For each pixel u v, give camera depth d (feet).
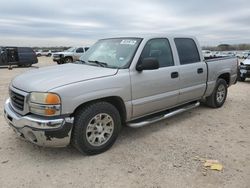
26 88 11.68
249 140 14.96
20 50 75.31
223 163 12.05
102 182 10.47
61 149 13.34
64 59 79.56
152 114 16.12
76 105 11.50
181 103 17.49
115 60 14.49
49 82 11.59
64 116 11.27
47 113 11.02
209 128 16.88
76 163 11.96
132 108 13.92
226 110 21.39
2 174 10.96
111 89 12.68
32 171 11.24
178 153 13.07
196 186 10.22
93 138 12.55
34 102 11.20
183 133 15.90
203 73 18.70
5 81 39.81
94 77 12.36
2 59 71.56
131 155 12.80
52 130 11.03
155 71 14.84
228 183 10.44
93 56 15.90
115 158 12.48
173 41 16.62
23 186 10.14
